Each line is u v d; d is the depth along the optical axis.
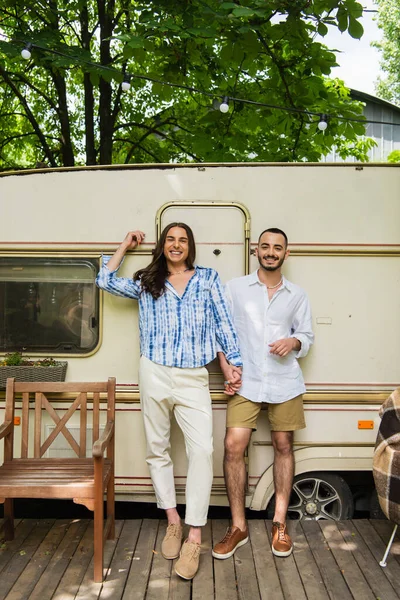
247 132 6.33
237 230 3.40
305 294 3.21
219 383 3.39
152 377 3.03
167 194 3.42
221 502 3.39
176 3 4.37
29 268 3.48
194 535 2.90
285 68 5.30
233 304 3.21
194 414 3.00
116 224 3.44
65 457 3.46
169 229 3.12
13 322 3.50
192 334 3.03
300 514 3.48
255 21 4.43
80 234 3.45
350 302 3.41
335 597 2.65
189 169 3.41
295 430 3.30
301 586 2.73
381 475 2.85
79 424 3.47
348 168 3.41
